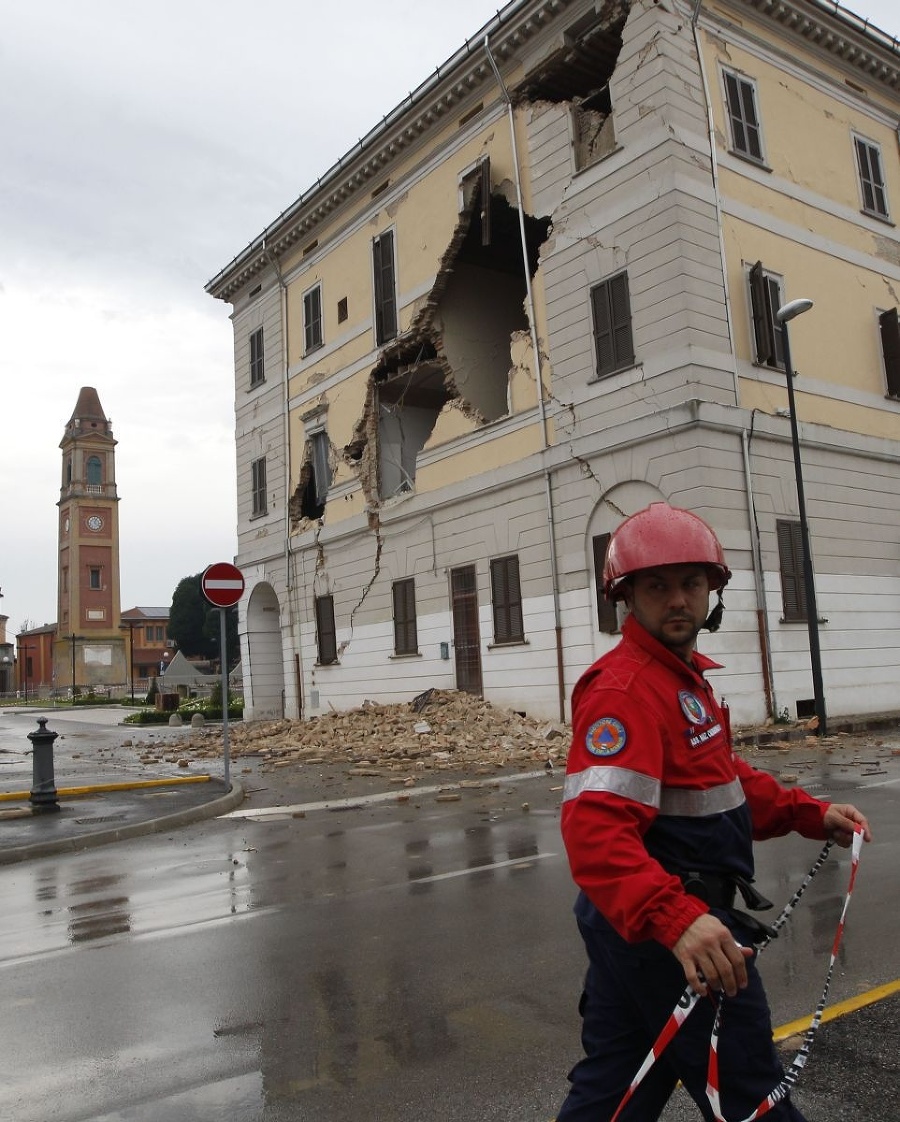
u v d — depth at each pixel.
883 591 19.84
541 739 17.30
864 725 17.72
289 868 8.11
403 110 23.02
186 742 22.30
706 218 17.67
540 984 4.80
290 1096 3.71
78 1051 4.27
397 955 5.43
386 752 16.91
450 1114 3.49
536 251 23.16
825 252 20.19
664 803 2.28
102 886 7.84
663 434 17.14
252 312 31.30
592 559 18.52
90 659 85.50
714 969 1.92
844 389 19.88
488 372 23.98
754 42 19.52
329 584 26.73
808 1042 2.14
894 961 4.88
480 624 21.12
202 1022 4.55
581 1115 2.32
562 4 19.11
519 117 20.78
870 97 22.03
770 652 17.19
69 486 88.75
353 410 26.08
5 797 12.91
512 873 7.36
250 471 31.08
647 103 17.86
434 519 22.73
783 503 17.95
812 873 2.41
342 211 26.67
